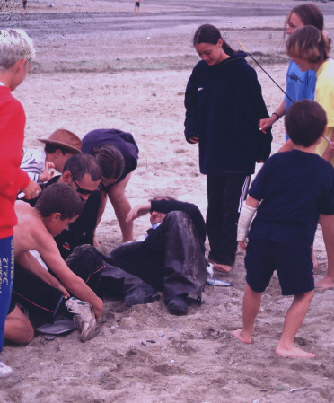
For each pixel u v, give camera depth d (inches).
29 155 193.5
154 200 205.3
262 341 165.0
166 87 639.1
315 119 147.5
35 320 178.1
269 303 193.0
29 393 137.0
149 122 481.4
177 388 138.9
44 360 154.1
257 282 156.9
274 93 608.4
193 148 409.7
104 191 223.6
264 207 155.3
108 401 134.1
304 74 204.4
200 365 152.2
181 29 1210.6
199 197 313.4
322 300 191.6
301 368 149.0
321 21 204.5
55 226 161.8
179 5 2204.7
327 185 150.0
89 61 781.3
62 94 587.8
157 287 197.2
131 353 157.6
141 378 145.0
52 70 714.8
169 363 151.6
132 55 854.5
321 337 165.8
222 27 1259.8
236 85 209.9
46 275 172.4
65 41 950.4
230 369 148.9
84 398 135.0
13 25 1062.4
